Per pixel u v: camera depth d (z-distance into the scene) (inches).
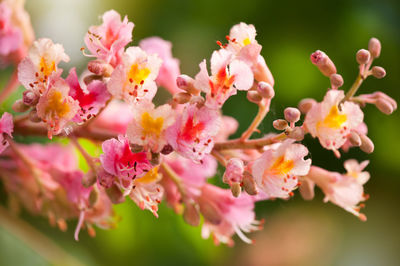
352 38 25.1
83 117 18.4
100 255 23.0
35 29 24.2
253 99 18.6
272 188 18.1
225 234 20.5
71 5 24.4
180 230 23.0
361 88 25.5
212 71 17.9
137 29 24.5
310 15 24.9
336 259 26.7
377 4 25.5
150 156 17.8
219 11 24.8
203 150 18.0
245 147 19.1
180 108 18.9
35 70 18.3
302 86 24.8
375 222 27.2
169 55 21.4
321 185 19.4
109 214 20.6
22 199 21.9
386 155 25.7
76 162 22.3
